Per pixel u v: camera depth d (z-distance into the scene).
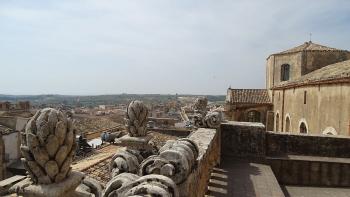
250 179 9.27
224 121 12.93
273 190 8.24
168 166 3.86
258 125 12.11
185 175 3.88
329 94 16.52
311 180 11.45
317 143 12.25
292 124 24.47
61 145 3.11
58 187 3.06
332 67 21.25
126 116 6.05
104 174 11.28
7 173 28.75
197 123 10.51
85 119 41.81
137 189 3.01
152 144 6.34
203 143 7.43
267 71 39.59
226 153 12.11
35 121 3.05
